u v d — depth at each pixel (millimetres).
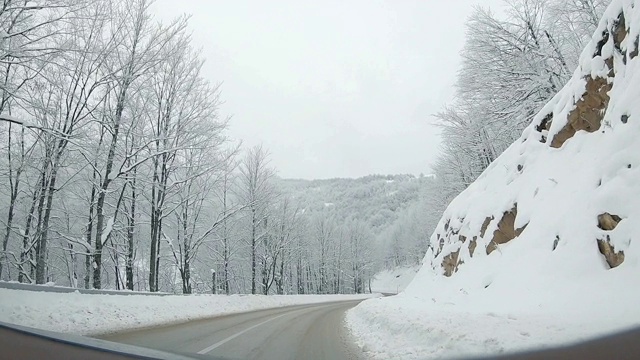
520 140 15695
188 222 24656
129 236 19156
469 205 17469
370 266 71562
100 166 18281
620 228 8211
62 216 22594
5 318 6793
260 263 36812
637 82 9453
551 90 19438
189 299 15289
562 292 8445
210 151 21375
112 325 8617
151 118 19438
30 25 13477
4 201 21469
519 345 4500
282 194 38031
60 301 8672
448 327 6309
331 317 14500
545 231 10742
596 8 18219
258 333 8820
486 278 12258
